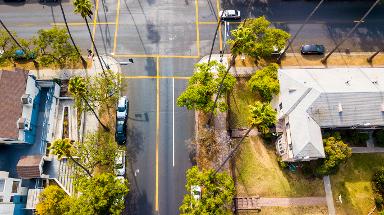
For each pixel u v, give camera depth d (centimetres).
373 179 7894
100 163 7819
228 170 7969
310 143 7275
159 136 8256
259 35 8362
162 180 7912
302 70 8025
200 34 9288
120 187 6800
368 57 9156
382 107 7600
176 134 8281
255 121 6288
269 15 9569
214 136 8212
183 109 8519
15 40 8169
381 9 9575
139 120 8375
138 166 8006
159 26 9338
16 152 8025
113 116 8375
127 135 8238
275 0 9650
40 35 8400
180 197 7806
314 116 7550
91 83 8556
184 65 8950
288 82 7812
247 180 7906
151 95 8619
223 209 7506
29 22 9281
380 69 8144
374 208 7744
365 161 8106
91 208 6525
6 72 7869
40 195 7169
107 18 9375
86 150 7431
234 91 8662
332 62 9075
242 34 6669
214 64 7919
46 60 8419
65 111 8481
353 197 7838
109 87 8081
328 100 7538
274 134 8100
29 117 7894
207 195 6800
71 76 8719
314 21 9519
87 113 8369
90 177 7038
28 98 7806
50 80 8462
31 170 7512
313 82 7731
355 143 8194
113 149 7525
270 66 8219
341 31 9450
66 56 8562
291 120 7569
